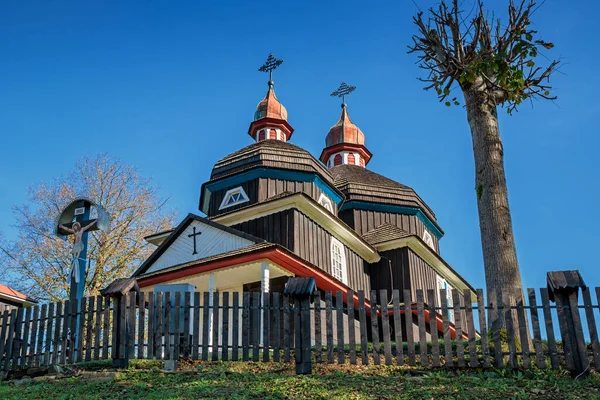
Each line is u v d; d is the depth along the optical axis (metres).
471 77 14.23
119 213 33.31
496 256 13.67
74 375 11.85
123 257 32.38
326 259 23.14
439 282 28.94
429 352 12.47
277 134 32.44
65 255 31.02
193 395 9.93
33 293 30.34
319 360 11.38
